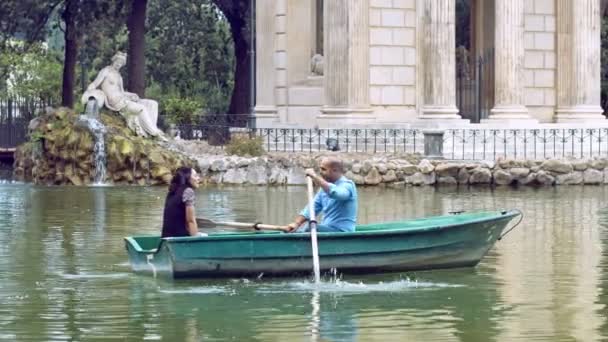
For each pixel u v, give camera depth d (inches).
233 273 1187.9
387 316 1033.5
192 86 4554.6
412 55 2674.7
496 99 2662.4
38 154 2426.2
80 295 1129.4
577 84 2783.0
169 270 1186.6
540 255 1363.2
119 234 1547.7
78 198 2048.5
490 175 2274.9
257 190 2202.3
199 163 2347.4
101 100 2477.9
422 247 1229.7
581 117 2770.7
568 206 1889.8
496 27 2672.2
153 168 2354.8
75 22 3196.4
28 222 1684.3
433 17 2586.1
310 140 2511.1
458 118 2583.7
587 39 2785.4
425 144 2395.4
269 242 1181.7
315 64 2847.0
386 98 2659.9
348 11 2603.3
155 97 4483.3
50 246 1439.5
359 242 1199.6
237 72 3641.7
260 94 2918.3
